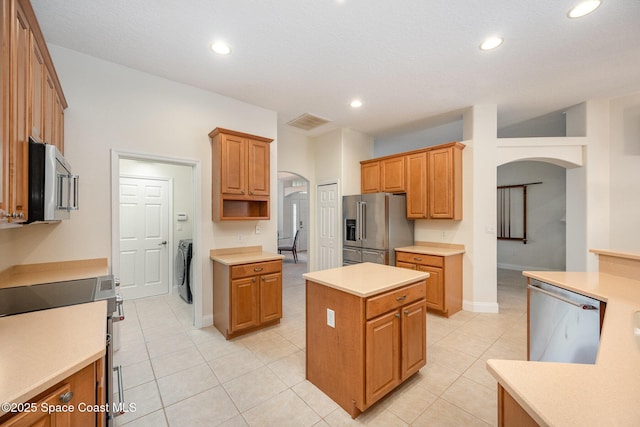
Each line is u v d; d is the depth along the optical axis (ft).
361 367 5.38
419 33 6.81
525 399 2.25
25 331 3.59
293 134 15.72
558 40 7.07
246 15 6.18
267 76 9.00
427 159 12.46
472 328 9.83
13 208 3.66
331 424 5.36
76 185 5.82
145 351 8.17
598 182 11.13
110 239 8.04
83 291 5.33
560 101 11.17
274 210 11.87
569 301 5.43
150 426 5.30
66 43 7.23
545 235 19.27
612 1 5.70
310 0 5.73
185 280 12.42
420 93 10.32
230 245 10.55
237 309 8.95
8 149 3.54
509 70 8.63
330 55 7.80
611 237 11.03
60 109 6.77
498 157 11.44
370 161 14.89
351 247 14.23
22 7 3.97
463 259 11.87
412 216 13.01
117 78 8.26
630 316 4.01
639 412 2.07
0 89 3.34
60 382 2.91
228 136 9.66
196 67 8.45
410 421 5.43
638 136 10.55
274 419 5.49
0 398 2.27
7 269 6.29
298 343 8.74
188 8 5.96
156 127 8.93
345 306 5.72
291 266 22.59
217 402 5.98
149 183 13.51
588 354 5.06
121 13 6.10
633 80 9.36
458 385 6.55
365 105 11.50
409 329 6.34
